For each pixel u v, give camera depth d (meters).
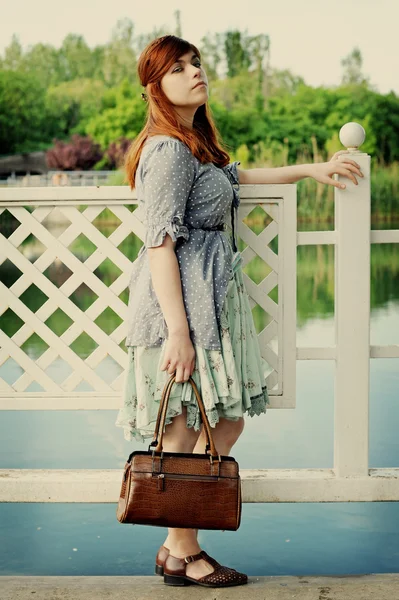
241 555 3.06
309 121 40.84
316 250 19.39
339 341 2.73
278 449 4.16
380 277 13.33
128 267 2.74
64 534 3.28
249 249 2.73
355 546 3.14
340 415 2.75
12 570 2.88
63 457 4.04
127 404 2.33
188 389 2.21
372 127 40.56
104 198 2.71
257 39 43.31
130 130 42.09
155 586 2.42
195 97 2.28
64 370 5.79
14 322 8.27
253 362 2.38
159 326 2.25
